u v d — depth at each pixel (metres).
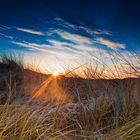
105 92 3.97
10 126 2.93
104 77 4.67
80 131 3.37
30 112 3.41
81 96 4.51
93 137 3.14
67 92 4.76
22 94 4.73
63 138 3.12
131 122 3.26
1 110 3.27
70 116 3.62
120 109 3.70
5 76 5.46
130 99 3.78
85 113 3.60
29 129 3.11
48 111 3.65
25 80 5.34
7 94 4.50
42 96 4.73
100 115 3.60
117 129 3.18
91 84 4.61
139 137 3.00
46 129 3.14
